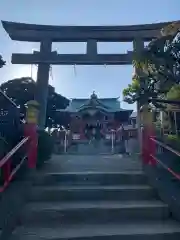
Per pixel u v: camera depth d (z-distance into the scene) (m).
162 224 4.60
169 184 5.24
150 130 6.89
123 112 27.47
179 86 6.96
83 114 26.86
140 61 7.57
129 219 4.81
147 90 8.12
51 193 5.39
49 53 11.32
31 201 5.30
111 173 6.20
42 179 6.00
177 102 6.53
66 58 11.32
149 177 6.00
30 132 6.52
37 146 6.87
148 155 6.60
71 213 4.74
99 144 19.23
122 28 11.33
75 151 16.19
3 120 7.64
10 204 4.43
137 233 4.19
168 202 4.98
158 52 7.32
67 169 7.02
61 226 4.54
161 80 7.71
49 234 4.15
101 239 4.09
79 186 5.80
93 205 4.97
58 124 26.28
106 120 27.34
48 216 4.70
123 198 5.44
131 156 10.87
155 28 11.09
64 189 5.45
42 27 11.46
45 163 7.81
